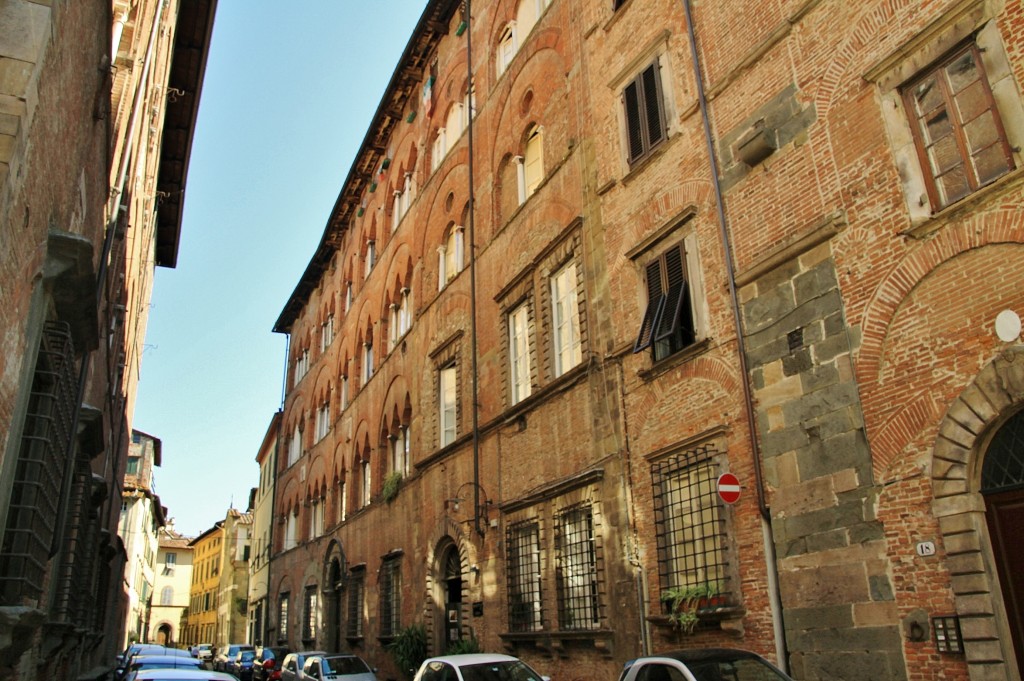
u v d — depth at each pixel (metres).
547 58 19.78
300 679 20.86
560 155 18.47
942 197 9.61
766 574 11.02
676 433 13.18
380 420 29.22
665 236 14.20
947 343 9.16
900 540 9.27
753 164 12.45
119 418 23.88
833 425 10.35
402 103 31.94
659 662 9.52
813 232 11.09
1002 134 9.03
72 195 9.44
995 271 8.77
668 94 14.90
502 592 17.92
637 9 16.25
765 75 12.56
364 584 28.52
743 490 11.66
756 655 9.46
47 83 7.10
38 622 8.27
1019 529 8.34
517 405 18.20
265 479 54.91
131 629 64.38
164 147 28.91
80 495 13.43
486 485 19.50
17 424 7.71
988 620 8.23
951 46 9.66
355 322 35.25
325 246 41.81
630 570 13.58
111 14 10.48
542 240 18.50
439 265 25.20
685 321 13.53
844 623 9.73
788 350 11.25
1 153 6.11
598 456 15.04
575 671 14.80
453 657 13.49
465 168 24.16
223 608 78.50
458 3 26.69
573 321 17.08
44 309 8.26
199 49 24.81
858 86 10.88
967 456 8.73
